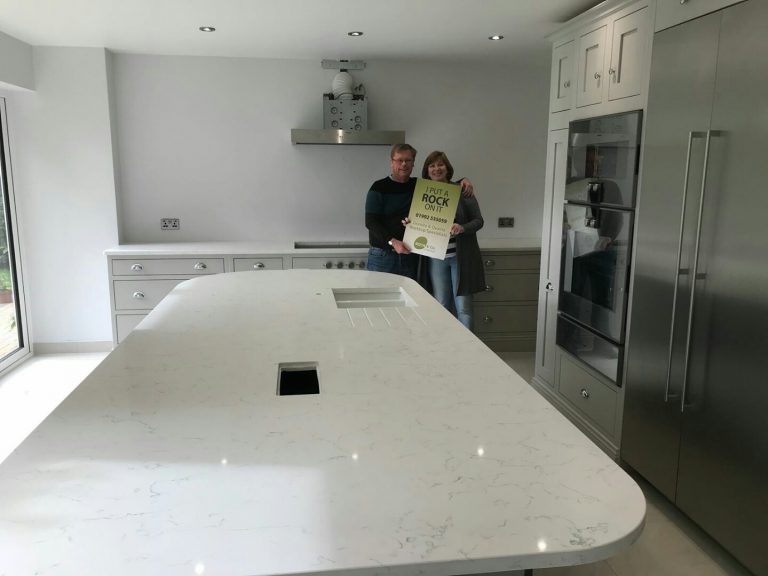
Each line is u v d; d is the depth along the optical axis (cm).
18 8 318
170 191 454
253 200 462
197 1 304
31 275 435
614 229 271
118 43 401
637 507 90
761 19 182
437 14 328
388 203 368
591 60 295
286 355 165
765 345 185
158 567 75
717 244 204
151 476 98
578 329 312
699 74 211
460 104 468
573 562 80
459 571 78
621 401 273
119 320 417
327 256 421
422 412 125
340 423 119
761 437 188
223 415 123
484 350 171
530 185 486
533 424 119
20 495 92
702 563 213
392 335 187
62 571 74
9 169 415
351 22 345
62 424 118
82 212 432
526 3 307
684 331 222
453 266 383
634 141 252
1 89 401
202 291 255
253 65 445
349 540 81
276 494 92
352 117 439
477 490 94
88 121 423
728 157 197
